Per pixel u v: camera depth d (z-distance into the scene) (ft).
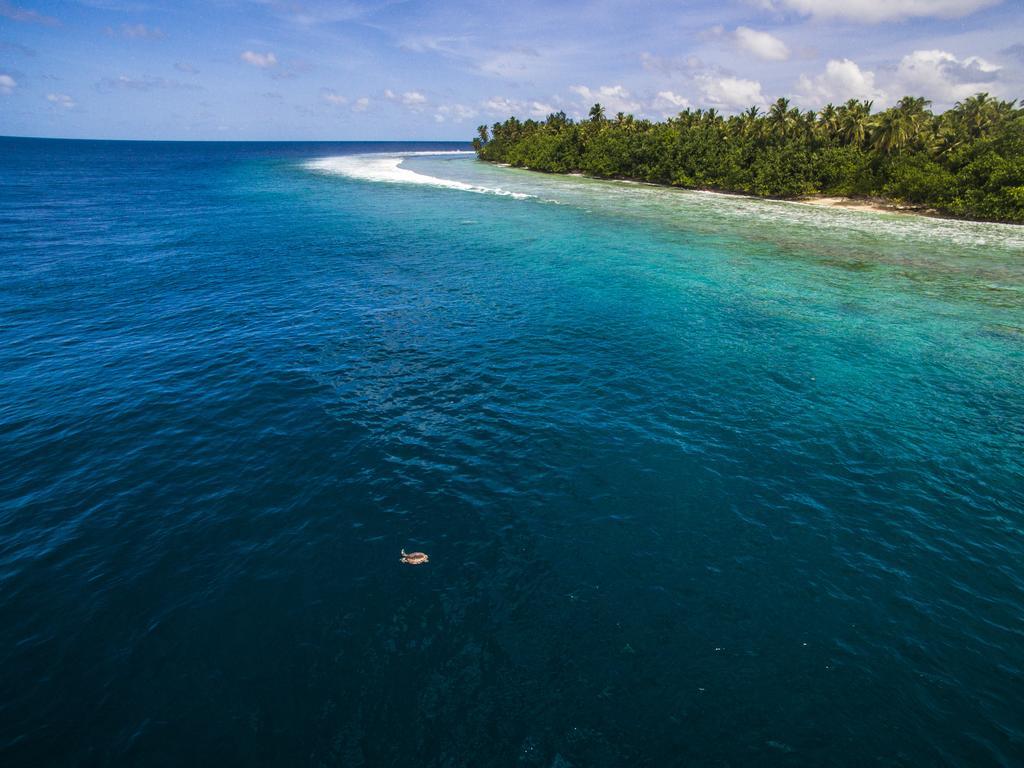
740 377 67.21
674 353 74.18
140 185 282.97
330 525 39.91
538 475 46.57
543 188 290.97
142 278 104.37
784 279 115.03
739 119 329.72
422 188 277.03
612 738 25.93
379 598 33.58
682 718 26.96
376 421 54.75
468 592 34.19
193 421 53.98
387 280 107.24
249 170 399.24
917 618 33.42
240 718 26.37
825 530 40.98
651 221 187.62
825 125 279.08
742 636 31.78
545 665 29.50
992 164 193.57
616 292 102.78
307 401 58.44
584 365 69.41
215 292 96.63
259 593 33.73
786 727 26.73
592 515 41.83
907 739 26.35
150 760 24.45
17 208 190.90
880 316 92.32
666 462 49.01
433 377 64.90
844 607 34.06
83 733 25.48
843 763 25.22
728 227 179.01
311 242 141.08
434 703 27.27
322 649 30.07
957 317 92.48
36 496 42.37
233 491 43.55
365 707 27.02
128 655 29.43
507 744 25.50
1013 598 35.22
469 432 53.11
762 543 39.45
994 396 63.77
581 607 33.40
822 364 71.82
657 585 35.32
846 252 143.13
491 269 118.01
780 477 47.39
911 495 45.44
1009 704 28.22
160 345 72.79
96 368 65.41
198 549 37.29
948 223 194.39
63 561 35.94
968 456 51.39
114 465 46.62
